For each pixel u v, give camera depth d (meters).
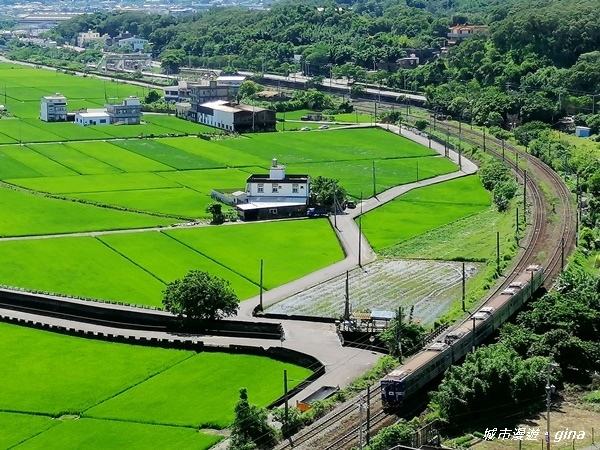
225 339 181.38
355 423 142.00
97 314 193.12
